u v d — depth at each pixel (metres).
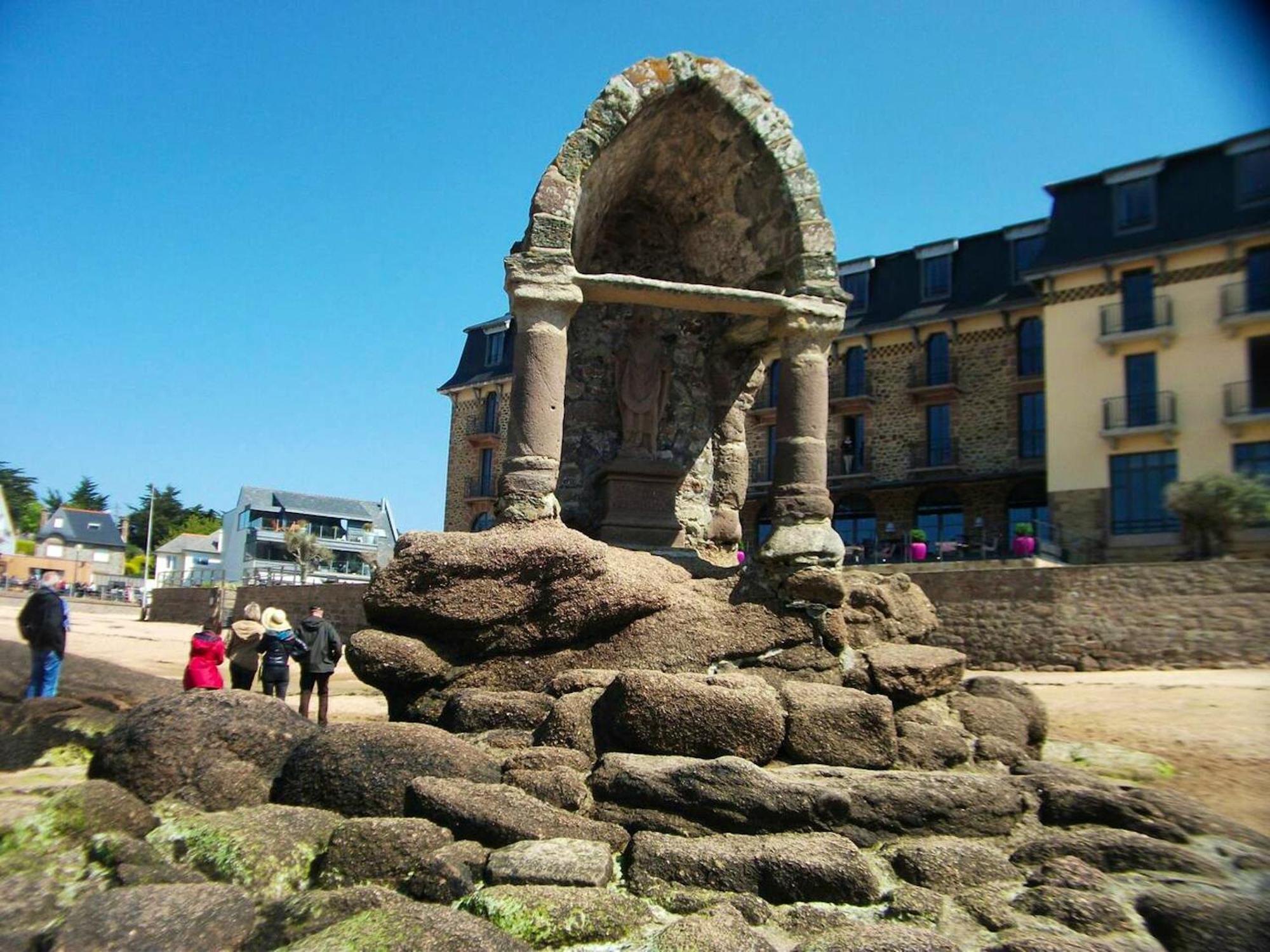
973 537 35.69
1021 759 7.33
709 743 6.58
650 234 11.52
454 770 6.06
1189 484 27.45
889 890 5.39
